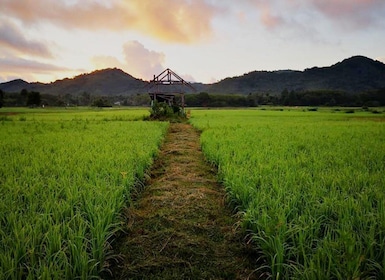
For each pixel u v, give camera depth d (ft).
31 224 12.94
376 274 10.06
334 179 19.51
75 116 128.26
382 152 30.50
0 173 21.39
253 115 149.18
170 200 19.76
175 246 13.58
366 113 192.13
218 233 15.23
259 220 13.65
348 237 10.72
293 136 49.08
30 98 338.75
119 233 14.93
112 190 17.60
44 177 20.44
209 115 145.28
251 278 11.59
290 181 19.22
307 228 12.49
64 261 10.06
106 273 11.78
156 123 80.59
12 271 9.36
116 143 37.60
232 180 19.93
